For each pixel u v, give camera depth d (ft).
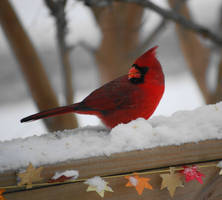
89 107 12.30
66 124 23.07
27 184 8.55
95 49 24.84
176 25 27.58
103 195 8.84
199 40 27.50
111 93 12.32
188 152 9.64
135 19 23.91
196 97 36.65
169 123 10.95
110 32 24.07
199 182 9.89
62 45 22.16
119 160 9.26
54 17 19.93
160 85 12.53
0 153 9.19
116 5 23.52
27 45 21.72
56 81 32.50
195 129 10.05
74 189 9.01
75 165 8.98
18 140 10.35
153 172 9.49
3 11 20.95
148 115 12.72
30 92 22.82
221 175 9.93
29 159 8.84
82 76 39.19
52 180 8.67
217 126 10.23
